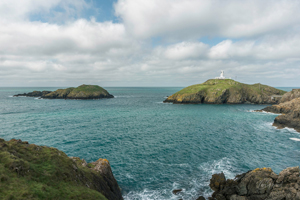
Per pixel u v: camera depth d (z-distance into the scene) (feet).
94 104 455.63
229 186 94.07
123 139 170.40
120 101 547.08
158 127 219.82
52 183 56.49
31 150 67.10
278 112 322.96
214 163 122.93
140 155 134.21
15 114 295.69
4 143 62.75
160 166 118.32
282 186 86.99
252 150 146.10
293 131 205.16
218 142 165.07
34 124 224.94
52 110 343.26
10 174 50.21
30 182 51.80
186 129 211.00
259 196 87.40
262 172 93.35
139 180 102.73
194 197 89.81
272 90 552.41
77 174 68.28
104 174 83.61
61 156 71.61
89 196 58.85
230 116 299.79
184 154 137.08
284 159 129.49
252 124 241.14
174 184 99.71
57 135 178.40
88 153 135.54
